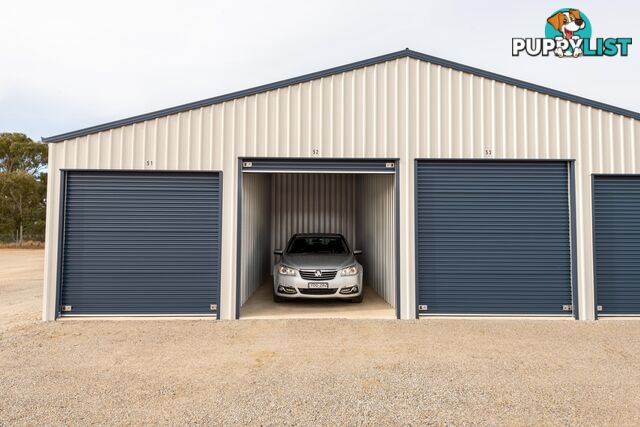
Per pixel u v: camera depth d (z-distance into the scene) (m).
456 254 6.95
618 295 6.88
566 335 5.77
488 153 6.96
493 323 6.48
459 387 3.87
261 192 9.83
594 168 6.94
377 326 6.27
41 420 3.19
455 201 7.00
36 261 18.27
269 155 6.91
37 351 5.00
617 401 3.56
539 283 6.92
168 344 5.32
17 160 37.59
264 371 4.32
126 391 3.78
